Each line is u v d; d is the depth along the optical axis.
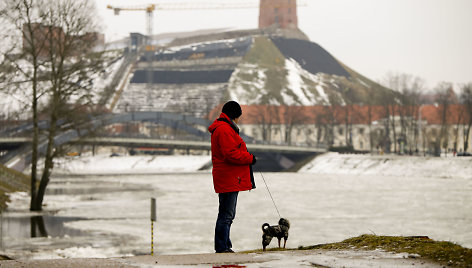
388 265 8.31
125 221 59.66
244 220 60.59
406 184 123.06
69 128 67.50
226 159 11.54
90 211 70.00
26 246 41.19
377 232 50.72
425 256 9.36
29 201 80.50
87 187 117.56
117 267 8.37
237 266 8.59
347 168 184.50
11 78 54.09
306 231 51.84
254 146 192.38
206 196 94.25
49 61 62.75
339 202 81.50
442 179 142.62
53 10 60.69
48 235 48.41
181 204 80.00
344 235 48.59
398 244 11.84
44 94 64.25
